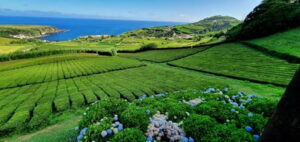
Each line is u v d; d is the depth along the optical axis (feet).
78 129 27.68
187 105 26.48
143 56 230.27
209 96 30.81
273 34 188.44
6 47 355.56
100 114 27.40
